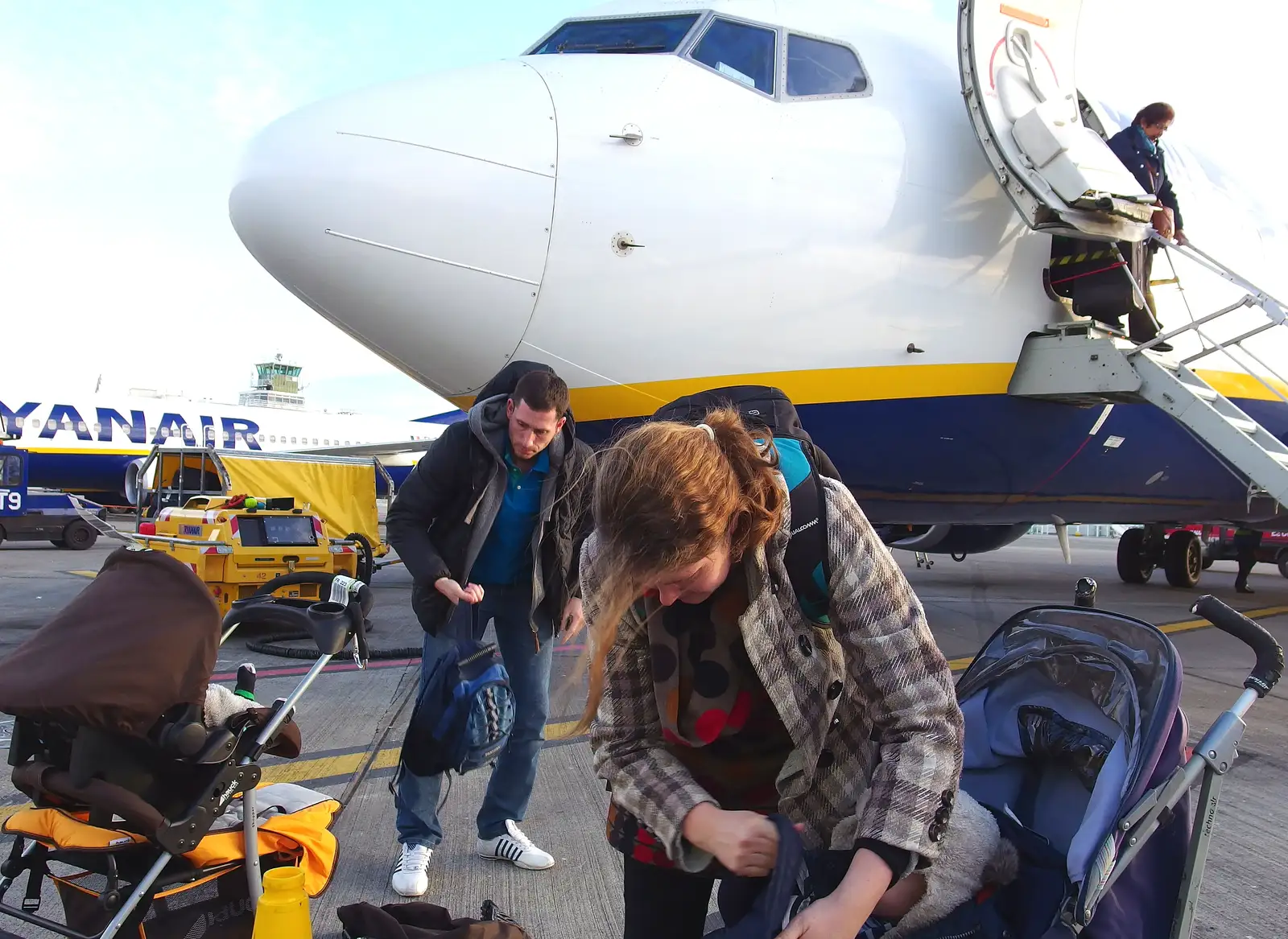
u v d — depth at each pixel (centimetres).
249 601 195
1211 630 758
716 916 230
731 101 433
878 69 467
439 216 382
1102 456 539
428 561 237
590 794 328
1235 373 631
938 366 452
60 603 788
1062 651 176
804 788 127
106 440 2077
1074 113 467
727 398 146
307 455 1029
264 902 145
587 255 395
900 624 114
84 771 155
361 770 345
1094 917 146
